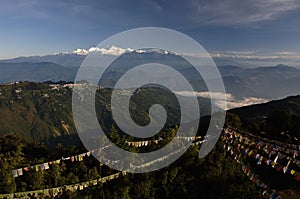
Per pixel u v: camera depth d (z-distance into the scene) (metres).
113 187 30.91
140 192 32.53
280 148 27.38
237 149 35.22
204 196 36.44
